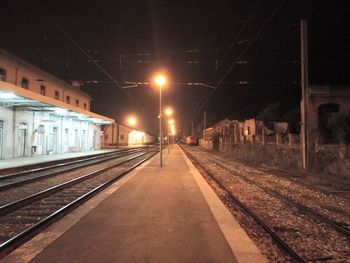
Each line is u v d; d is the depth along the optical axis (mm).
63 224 6328
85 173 17266
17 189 11945
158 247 5004
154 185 11930
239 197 10578
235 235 5672
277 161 22172
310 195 11000
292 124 34344
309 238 6125
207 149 57531
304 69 17781
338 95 24719
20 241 5578
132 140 78625
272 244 5680
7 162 19719
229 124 49188
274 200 10078
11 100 21547
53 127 32219
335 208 9031
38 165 19188
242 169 20312
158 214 7238
